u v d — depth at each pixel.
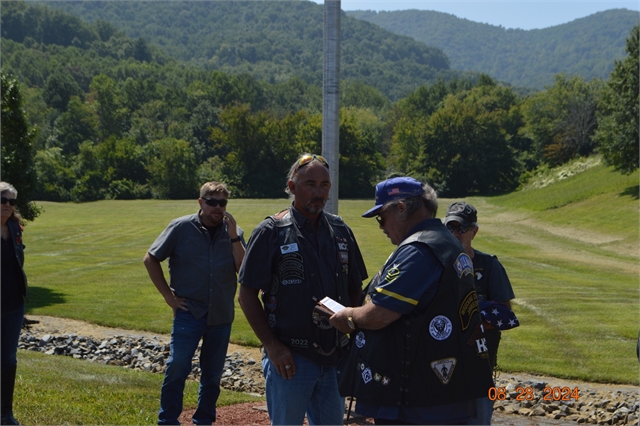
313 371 4.00
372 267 25.48
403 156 109.44
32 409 5.79
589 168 71.94
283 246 3.95
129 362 10.23
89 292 17.98
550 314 14.27
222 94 148.62
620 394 8.19
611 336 12.00
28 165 16.70
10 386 5.33
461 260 3.30
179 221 5.66
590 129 92.06
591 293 18.08
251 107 149.75
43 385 6.94
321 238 4.08
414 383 3.22
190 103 146.38
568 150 93.12
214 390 5.75
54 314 14.39
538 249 35.94
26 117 16.70
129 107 145.00
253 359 10.12
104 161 101.00
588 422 6.84
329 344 4.03
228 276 5.68
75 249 33.16
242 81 154.38
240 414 6.28
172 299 5.61
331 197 6.07
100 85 139.38
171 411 5.50
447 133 95.25
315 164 3.98
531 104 104.12
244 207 70.62
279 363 3.91
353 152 97.56
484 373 3.30
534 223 50.62
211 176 101.12
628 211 45.47
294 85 188.00
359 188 97.38
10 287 5.31
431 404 3.20
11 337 5.34
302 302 3.93
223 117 104.19
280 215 4.07
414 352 3.23
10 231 5.34
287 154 102.62
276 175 102.38
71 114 126.25
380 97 185.75
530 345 11.14
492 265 4.42
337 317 3.47
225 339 5.73
